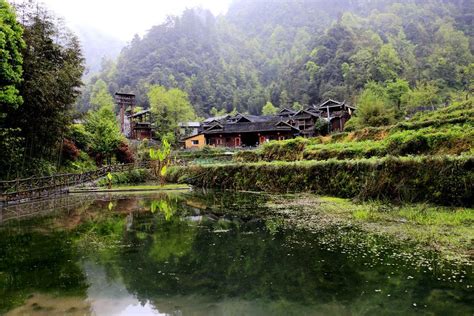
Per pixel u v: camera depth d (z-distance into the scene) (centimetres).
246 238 995
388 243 869
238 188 2570
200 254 845
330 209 1407
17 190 1973
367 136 2777
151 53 12762
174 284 654
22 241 1021
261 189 2361
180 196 2259
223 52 15025
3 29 1648
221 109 11019
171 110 6662
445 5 13950
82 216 1472
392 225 1051
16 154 2123
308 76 10550
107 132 3569
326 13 17488
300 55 12538
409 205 1284
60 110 2398
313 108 6369
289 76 11325
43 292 626
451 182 1210
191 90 11244
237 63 14388
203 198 2097
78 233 1124
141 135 6244
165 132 6341
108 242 993
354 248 841
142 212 1572
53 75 2167
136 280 679
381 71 8194
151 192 2544
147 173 3409
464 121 2102
